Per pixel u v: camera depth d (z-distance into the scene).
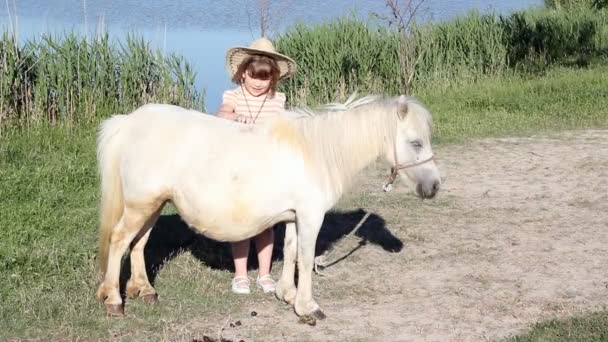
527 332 5.36
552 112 13.54
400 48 15.71
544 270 6.69
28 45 11.62
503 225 7.93
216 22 24.47
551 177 9.74
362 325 5.54
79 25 21.31
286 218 5.43
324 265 6.64
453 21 17.73
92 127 11.23
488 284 6.37
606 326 5.34
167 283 6.23
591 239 7.50
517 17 19.12
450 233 7.68
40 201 7.95
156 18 24.84
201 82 15.45
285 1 27.84
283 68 6.01
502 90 15.47
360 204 8.59
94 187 8.63
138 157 5.31
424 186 5.33
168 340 5.20
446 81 16.09
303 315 5.57
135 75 11.87
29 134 10.61
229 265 6.75
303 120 5.34
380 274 6.60
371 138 5.34
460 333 5.41
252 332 5.40
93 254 6.66
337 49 15.04
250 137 5.30
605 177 9.73
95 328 5.38
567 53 20.20
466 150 11.12
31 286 5.99
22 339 5.19
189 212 5.33
